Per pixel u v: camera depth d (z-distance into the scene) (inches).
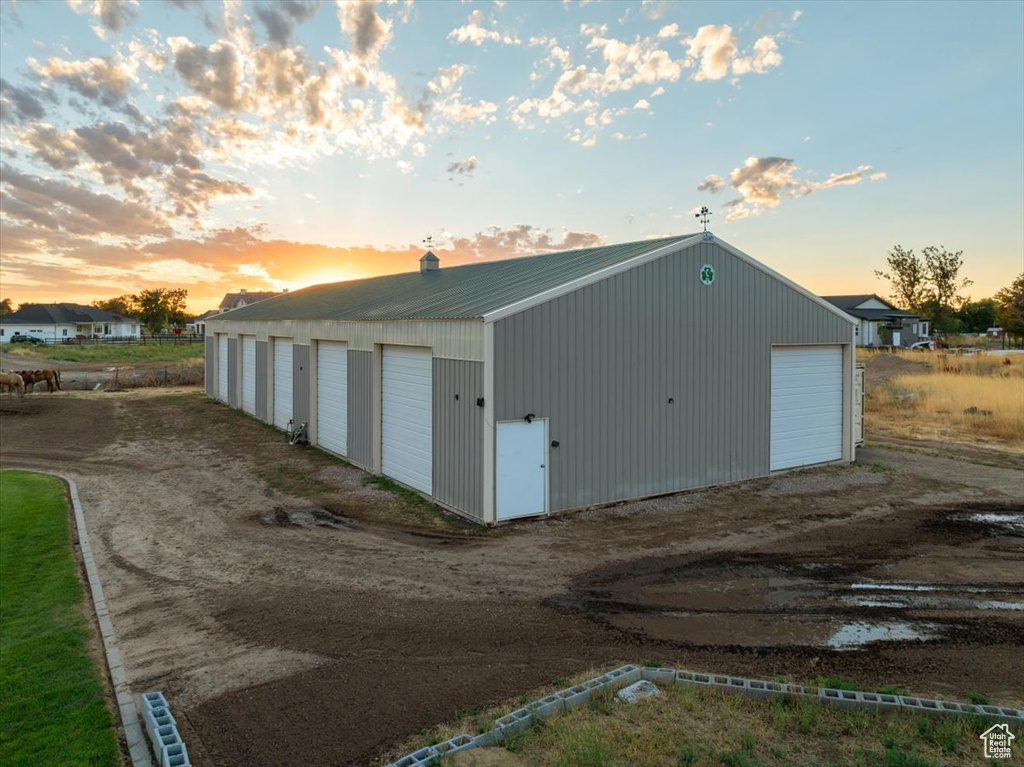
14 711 216.8
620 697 213.8
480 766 175.3
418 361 510.3
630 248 569.6
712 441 533.3
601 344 468.1
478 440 428.5
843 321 619.8
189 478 564.7
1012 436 725.3
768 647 255.9
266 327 858.8
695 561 356.5
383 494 507.2
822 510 458.3
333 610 295.1
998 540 388.5
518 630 272.7
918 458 632.4
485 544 386.9
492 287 547.2
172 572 346.9
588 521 434.9
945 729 190.7
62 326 3166.8
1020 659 244.4
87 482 552.7
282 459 643.5
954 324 2336.4
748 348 554.6
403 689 226.4
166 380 1311.5
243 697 223.5
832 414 620.4
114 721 211.2
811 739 191.0
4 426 827.4
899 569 342.0
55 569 350.6
